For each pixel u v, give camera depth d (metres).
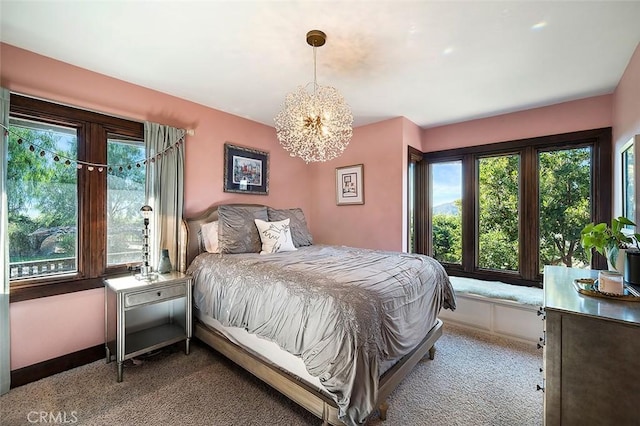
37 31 1.81
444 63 2.19
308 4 1.55
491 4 1.55
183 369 2.18
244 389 1.94
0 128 1.88
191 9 1.60
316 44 1.86
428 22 1.70
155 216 2.60
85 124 2.28
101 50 2.02
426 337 2.20
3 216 1.89
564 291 1.51
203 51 2.03
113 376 2.08
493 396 1.89
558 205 3.06
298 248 3.08
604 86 2.56
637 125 1.99
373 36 1.84
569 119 2.92
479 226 3.56
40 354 2.06
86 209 2.29
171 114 2.81
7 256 1.91
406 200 3.45
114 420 1.64
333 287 1.64
